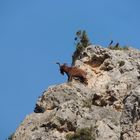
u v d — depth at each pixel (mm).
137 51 151375
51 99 136500
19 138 130500
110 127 125938
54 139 124750
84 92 137500
